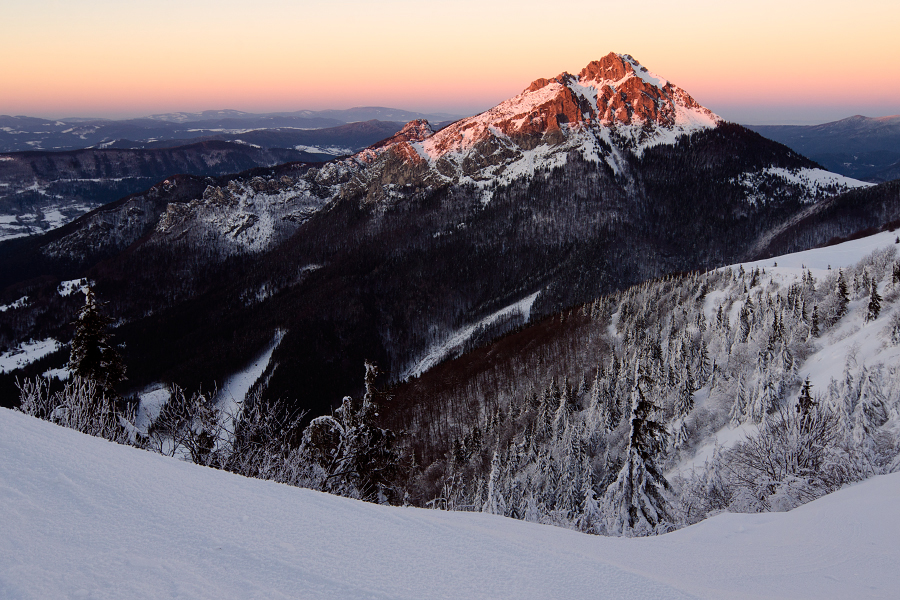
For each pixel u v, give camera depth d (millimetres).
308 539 7250
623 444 75438
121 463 9367
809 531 12539
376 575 6336
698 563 10477
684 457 65188
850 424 30859
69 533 6297
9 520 6359
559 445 73438
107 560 5746
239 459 19922
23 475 7859
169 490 8406
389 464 29922
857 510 13391
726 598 7562
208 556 6234
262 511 8164
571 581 7055
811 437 27422
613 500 30984
